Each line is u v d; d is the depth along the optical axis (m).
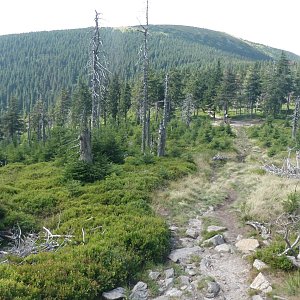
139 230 12.00
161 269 10.37
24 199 16.64
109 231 11.88
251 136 55.41
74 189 18.08
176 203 17.34
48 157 31.20
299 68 111.56
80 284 8.61
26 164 31.09
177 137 49.00
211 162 32.97
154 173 22.53
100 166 21.77
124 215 14.02
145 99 32.53
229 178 24.98
